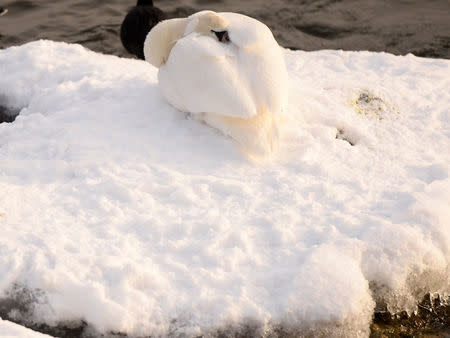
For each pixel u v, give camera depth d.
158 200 6.20
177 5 14.55
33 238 5.55
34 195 6.17
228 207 6.12
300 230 5.86
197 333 5.07
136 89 8.03
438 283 5.80
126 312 5.07
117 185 6.25
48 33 13.56
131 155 6.84
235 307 5.15
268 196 6.29
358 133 7.37
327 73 8.92
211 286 5.31
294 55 9.48
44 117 7.62
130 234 5.76
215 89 6.62
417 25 14.01
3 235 5.56
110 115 7.54
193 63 6.80
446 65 9.35
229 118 6.77
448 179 6.49
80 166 6.63
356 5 14.75
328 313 5.20
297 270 5.38
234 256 5.52
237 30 6.86
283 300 5.21
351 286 5.32
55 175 6.59
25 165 6.69
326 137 7.20
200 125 7.27
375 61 9.39
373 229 5.76
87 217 5.93
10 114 8.73
